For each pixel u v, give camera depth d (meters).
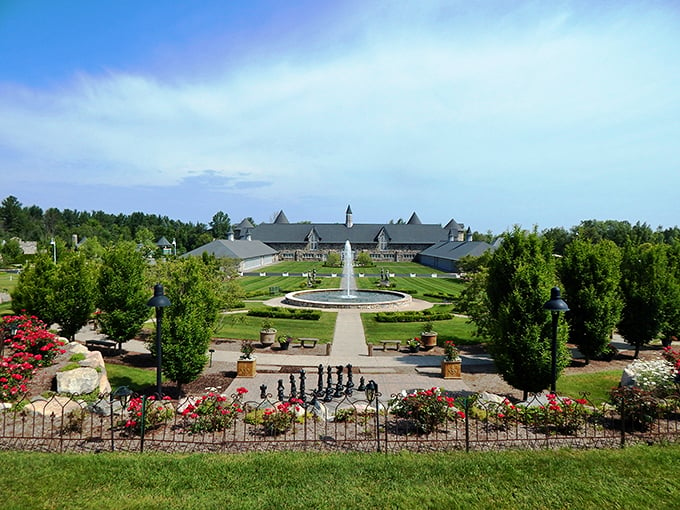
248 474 8.29
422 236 135.50
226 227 188.12
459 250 90.88
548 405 11.21
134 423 10.03
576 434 10.38
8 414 11.39
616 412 11.87
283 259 134.62
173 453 9.27
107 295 22.59
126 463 8.62
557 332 14.16
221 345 25.78
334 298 45.44
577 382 18.94
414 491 7.72
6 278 67.81
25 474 8.07
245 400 16.19
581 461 8.88
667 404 11.59
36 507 7.06
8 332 16.81
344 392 16.83
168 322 16.02
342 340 27.38
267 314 35.03
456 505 7.30
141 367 20.98
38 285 23.66
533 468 8.58
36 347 15.78
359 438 10.17
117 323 22.59
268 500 7.41
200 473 8.30
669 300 23.56
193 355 16.05
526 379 14.75
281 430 10.44
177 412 11.88
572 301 21.34
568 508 7.23
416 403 10.52
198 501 7.35
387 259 134.38
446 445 9.81
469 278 27.81
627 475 8.30
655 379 12.42
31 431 10.35
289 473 8.34
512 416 11.20
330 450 9.55
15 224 170.25
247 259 91.62
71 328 24.20
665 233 97.44
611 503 7.37
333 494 7.60
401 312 35.72
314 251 134.50
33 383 14.50
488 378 19.62
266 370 20.75
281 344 25.08
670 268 26.25
